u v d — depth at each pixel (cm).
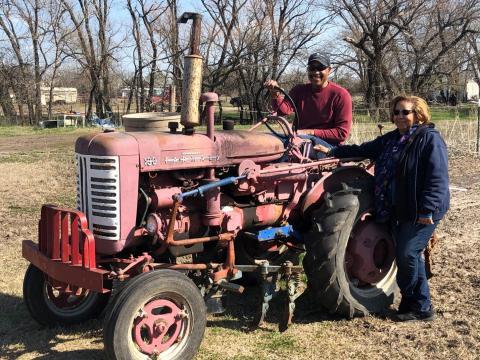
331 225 408
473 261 551
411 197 409
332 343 391
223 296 440
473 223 696
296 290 429
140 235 373
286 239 455
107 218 362
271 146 427
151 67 2888
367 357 370
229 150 402
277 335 405
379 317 438
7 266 550
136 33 2966
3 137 2006
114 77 3631
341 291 414
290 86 3005
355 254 441
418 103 419
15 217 752
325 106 504
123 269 358
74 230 353
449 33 2975
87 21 3100
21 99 3144
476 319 421
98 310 438
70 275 356
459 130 1559
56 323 423
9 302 470
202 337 362
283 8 2850
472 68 3466
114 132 382
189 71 382
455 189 917
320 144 475
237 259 463
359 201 425
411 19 2681
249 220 420
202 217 393
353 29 2891
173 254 389
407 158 412
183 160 380
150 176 372
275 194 433
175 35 2808
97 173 362
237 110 3531
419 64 2889
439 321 423
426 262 473
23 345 395
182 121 387
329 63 502
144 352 341
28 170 1141
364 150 459
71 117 2972
